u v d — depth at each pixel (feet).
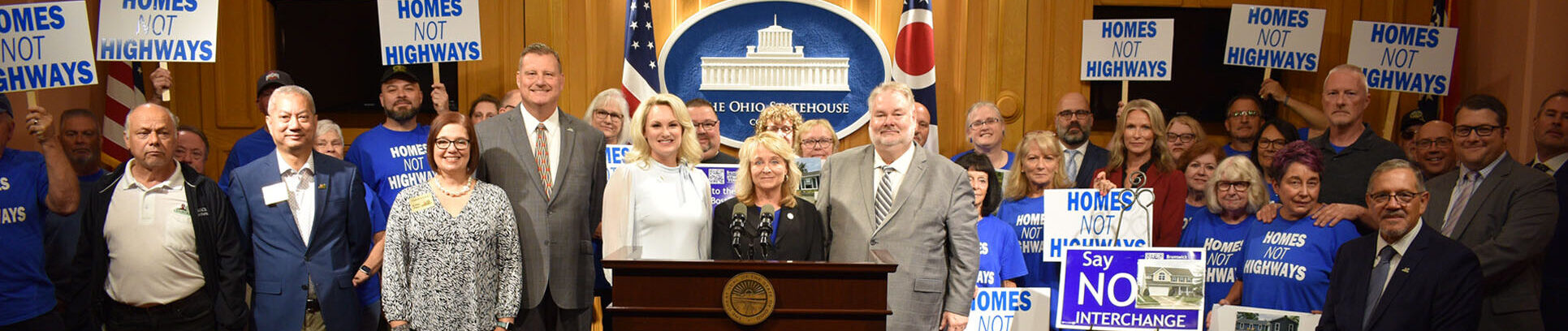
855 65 18.10
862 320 8.42
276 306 11.36
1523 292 12.31
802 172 11.69
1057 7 18.10
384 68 18.02
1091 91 18.25
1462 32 17.62
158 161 11.02
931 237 10.52
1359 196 13.97
